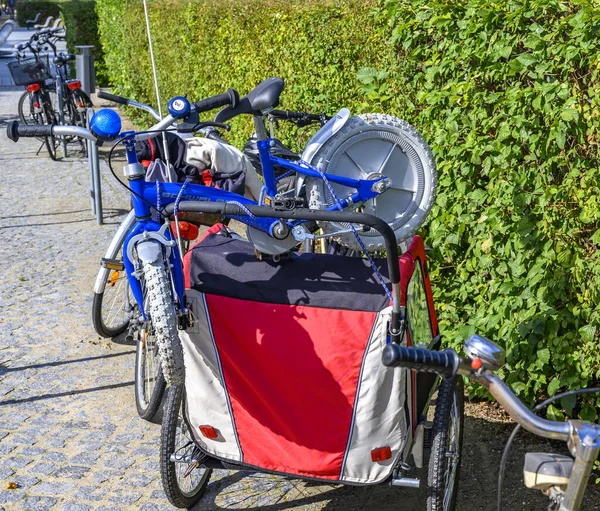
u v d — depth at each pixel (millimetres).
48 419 4598
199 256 3197
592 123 3730
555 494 1875
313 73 6672
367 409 3092
